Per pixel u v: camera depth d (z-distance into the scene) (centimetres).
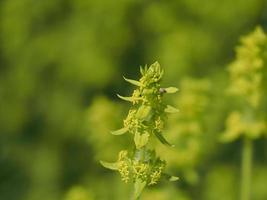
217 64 1645
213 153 1477
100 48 1656
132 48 1664
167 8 1662
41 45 1700
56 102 1706
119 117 910
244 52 682
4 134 1745
